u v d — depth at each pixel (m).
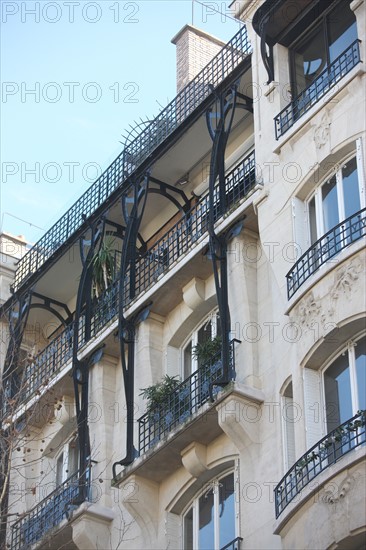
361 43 31.17
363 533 25.98
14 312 41.34
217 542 31.36
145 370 35.19
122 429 35.75
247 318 32.19
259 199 32.62
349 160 30.67
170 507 33.00
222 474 31.98
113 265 38.16
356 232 29.27
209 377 32.28
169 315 35.97
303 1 33.31
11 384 39.38
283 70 33.91
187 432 31.91
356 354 28.70
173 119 37.62
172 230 36.31
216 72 37.00
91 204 39.69
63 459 38.84
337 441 27.55
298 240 31.16
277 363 30.89
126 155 38.78
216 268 33.03
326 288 29.25
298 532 27.34
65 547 35.69
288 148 32.31
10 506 35.88
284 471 29.42
